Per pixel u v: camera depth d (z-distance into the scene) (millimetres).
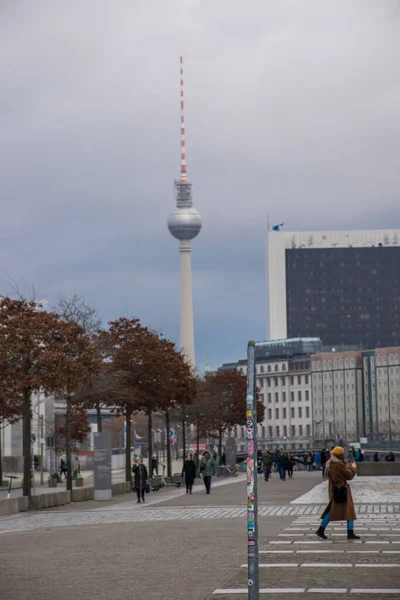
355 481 80938
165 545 30406
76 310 89312
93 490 67000
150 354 91188
